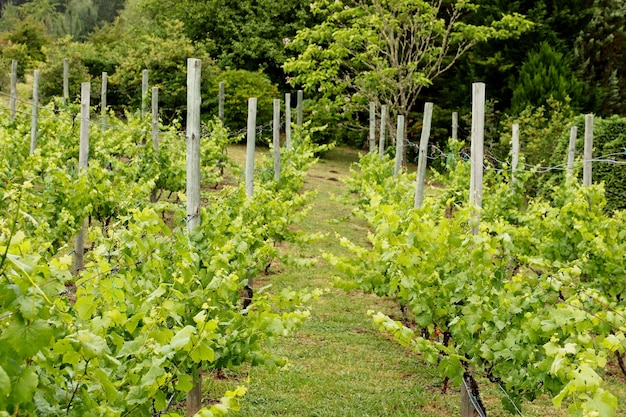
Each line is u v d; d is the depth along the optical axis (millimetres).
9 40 27688
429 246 4789
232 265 5203
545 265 4930
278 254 6324
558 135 15344
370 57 18359
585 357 2680
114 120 13719
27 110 13484
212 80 22438
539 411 5844
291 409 5488
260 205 7863
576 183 7992
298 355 6695
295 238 7848
